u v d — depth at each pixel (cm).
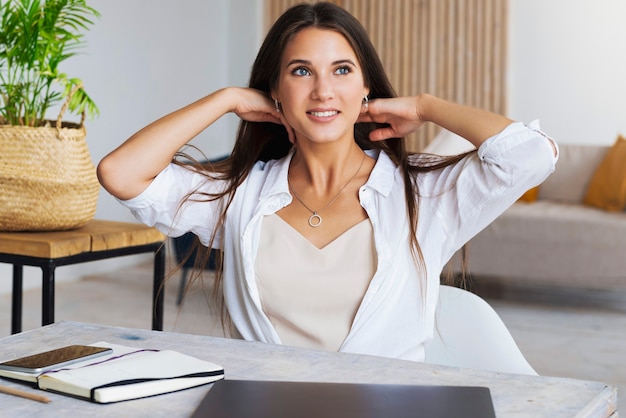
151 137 184
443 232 183
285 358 137
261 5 838
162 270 295
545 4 764
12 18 304
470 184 178
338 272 176
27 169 273
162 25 734
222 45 837
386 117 190
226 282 188
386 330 174
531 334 476
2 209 271
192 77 784
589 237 523
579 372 401
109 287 599
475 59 793
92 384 118
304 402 113
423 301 176
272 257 179
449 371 130
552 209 557
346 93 177
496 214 181
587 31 752
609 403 119
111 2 665
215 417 107
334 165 182
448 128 184
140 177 183
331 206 181
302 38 178
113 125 675
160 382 120
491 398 114
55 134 278
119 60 678
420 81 814
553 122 767
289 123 185
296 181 186
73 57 627
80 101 308
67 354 133
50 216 276
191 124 186
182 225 193
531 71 773
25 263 263
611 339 467
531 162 173
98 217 656
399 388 119
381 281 173
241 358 137
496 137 173
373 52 183
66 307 528
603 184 573
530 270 535
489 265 541
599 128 752
